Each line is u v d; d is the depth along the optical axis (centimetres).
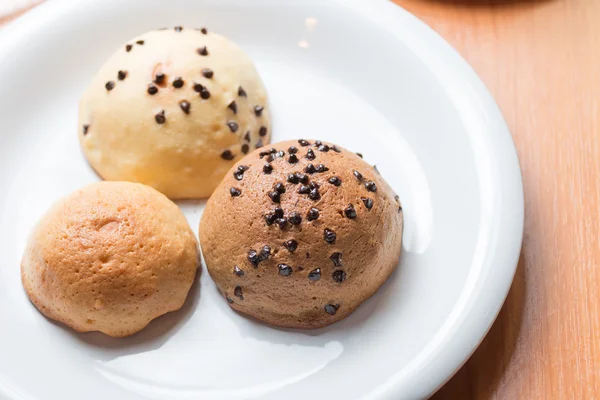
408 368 34
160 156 38
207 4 43
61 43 41
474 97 40
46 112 41
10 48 40
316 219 34
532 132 42
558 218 40
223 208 36
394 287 37
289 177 35
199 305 36
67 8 42
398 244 37
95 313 34
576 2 46
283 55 43
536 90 43
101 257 34
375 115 42
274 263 34
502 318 37
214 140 38
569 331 37
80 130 40
